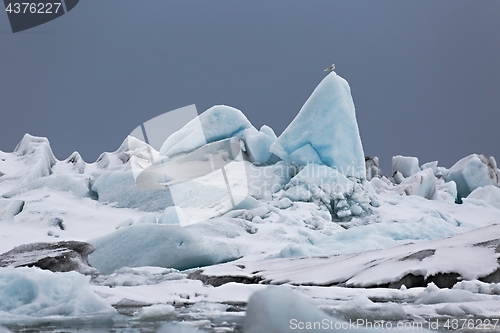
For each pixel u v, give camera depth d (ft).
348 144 177.37
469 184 239.30
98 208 172.24
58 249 75.97
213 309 40.83
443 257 60.29
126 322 32.14
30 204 168.04
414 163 259.60
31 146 223.71
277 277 69.72
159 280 74.38
